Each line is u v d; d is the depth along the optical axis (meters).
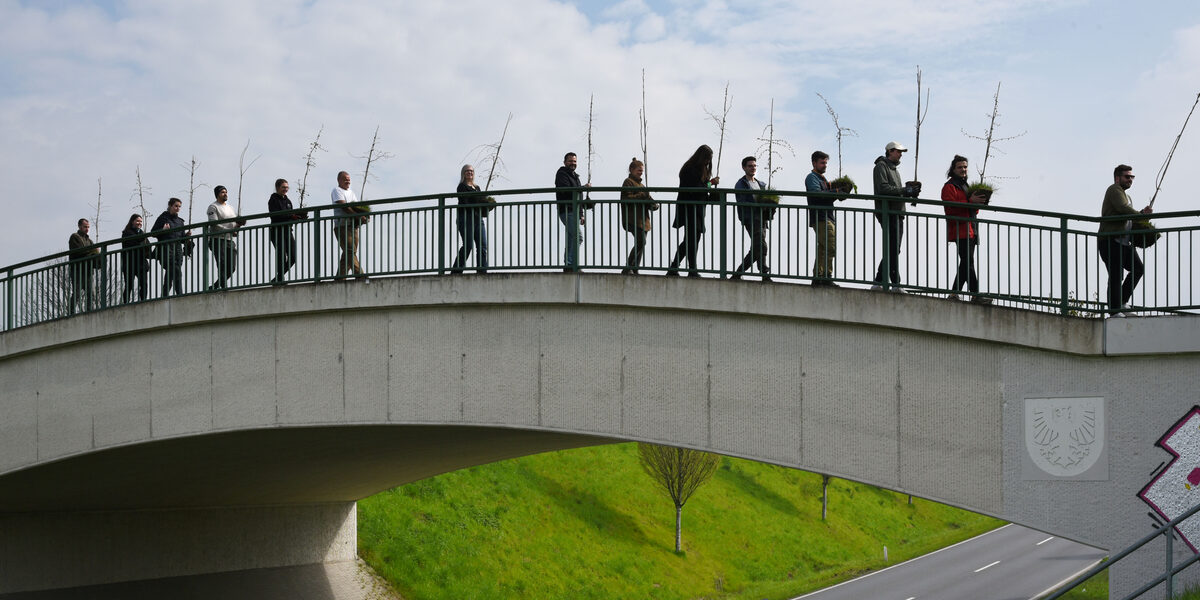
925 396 13.09
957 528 60.19
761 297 13.81
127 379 18.31
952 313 12.91
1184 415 12.08
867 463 13.30
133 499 24.22
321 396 16.48
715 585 41.97
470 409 15.41
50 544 23.58
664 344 14.40
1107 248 12.81
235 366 17.25
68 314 19.19
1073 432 12.45
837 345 13.54
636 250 14.77
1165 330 12.11
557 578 36.09
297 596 27.72
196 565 26.25
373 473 25.41
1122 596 12.19
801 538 50.69
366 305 16.06
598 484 45.91
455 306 15.56
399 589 30.56
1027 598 37.59
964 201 13.84
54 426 19.12
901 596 39.41
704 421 14.11
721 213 14.31
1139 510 12.19
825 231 13.86
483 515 37.53
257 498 26.78
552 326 15.01
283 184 18.39
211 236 17.73
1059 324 12.46
